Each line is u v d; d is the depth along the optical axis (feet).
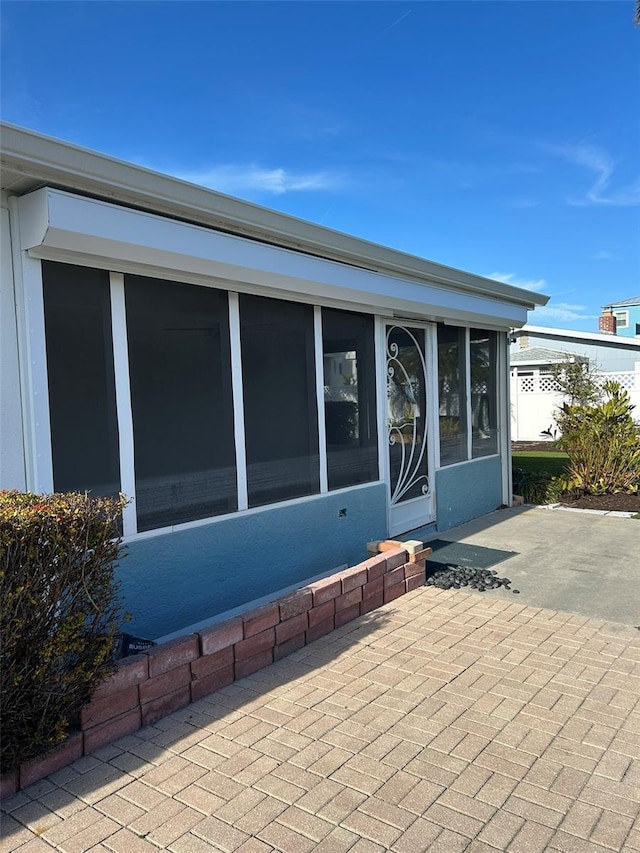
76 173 10.35
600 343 82.07
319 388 17.53
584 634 13.38
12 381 10.78
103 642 8.87
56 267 11.34
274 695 10.75
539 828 7.41
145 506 12.89
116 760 8.89
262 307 15.66
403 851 7.06
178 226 12.19
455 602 15.34
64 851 7.12
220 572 14.38
